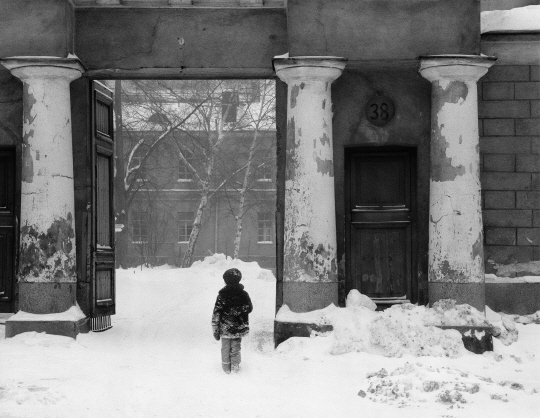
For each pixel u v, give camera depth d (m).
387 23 13.37
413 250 13.83
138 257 53.47
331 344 12.11
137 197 53.59
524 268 14.00
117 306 19.36
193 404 9.04
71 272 13.41
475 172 13.11
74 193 13.92
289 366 11.29
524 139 14.11
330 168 13.15
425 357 11.80
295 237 13.00
